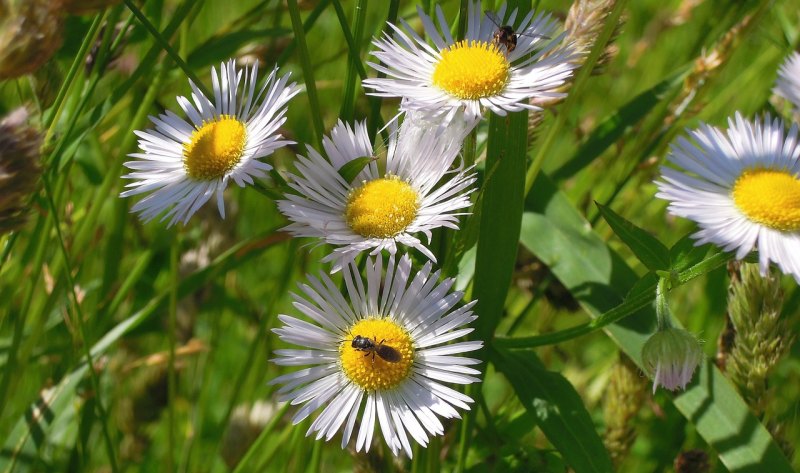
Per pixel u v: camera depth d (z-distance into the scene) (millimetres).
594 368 291
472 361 221
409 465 252
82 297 266
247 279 308
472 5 235
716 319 275
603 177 297
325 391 222
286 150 281
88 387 263
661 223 308
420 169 225
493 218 234
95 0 198
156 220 295
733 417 240
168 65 260
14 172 197
